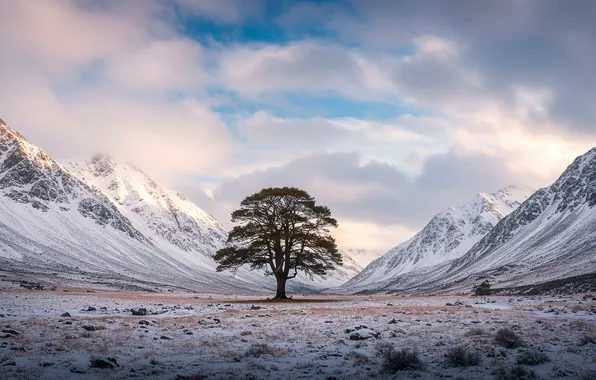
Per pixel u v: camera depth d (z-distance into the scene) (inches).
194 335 999.0
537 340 866.1
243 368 683.4
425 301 2007.9
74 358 721.6
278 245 2407.7
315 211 2411.4
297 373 660.7
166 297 2578.7
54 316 1321.4
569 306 1483.8
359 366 711.1
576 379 602.9
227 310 1609.3
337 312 1480.1
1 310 1454.2
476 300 1987.0
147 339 929.5
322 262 2492.6
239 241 2474.2
